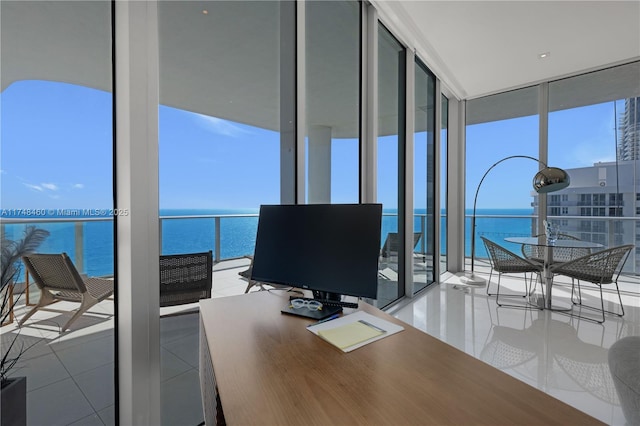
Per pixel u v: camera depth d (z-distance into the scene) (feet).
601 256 9.93
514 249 16.51
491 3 9.18
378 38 10.21
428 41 11.37
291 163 6.93
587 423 2.09
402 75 11.73
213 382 2.98
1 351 3.68
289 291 5.16
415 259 12.89
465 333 9.04
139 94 4.44
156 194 4.69
